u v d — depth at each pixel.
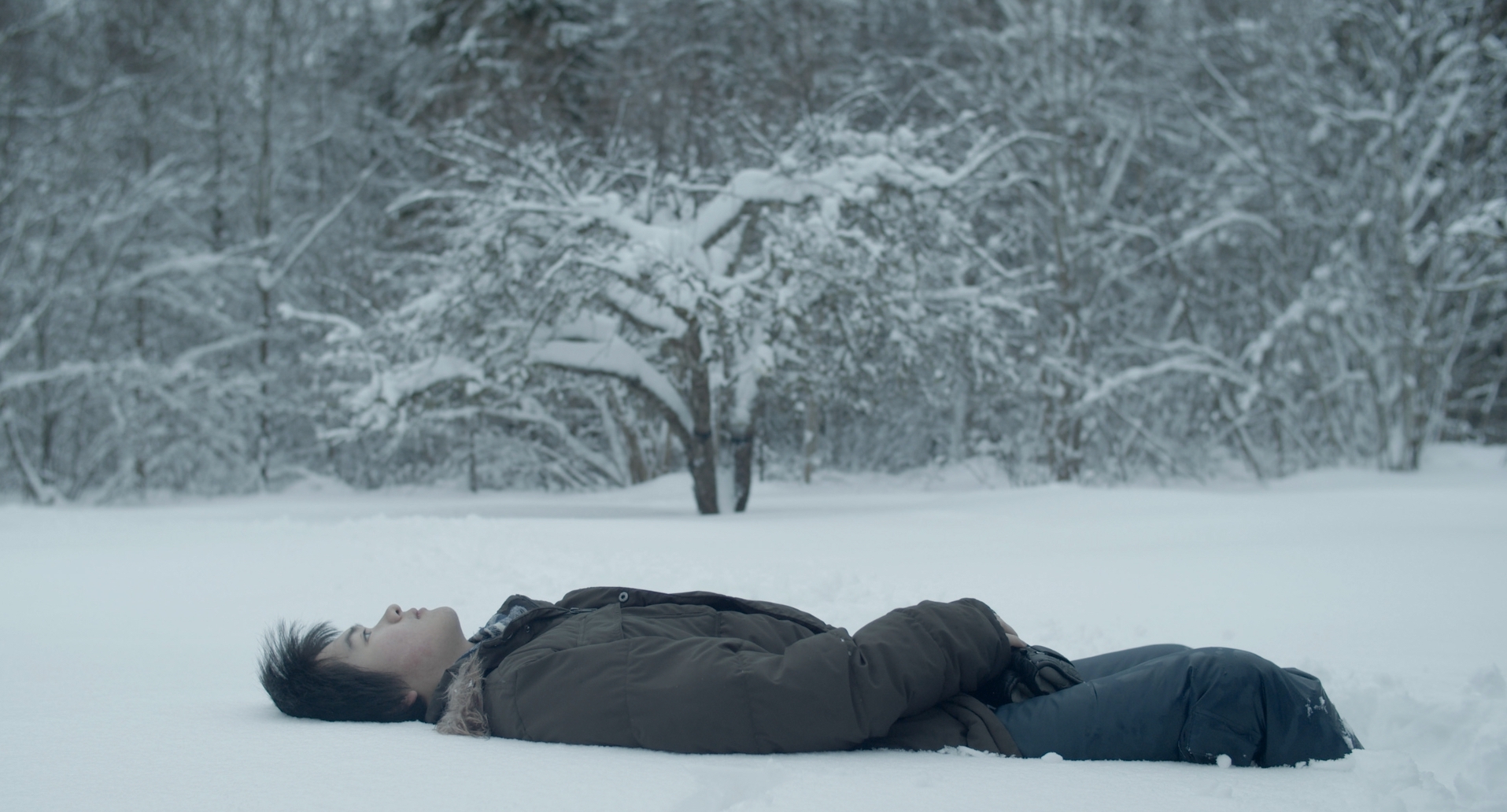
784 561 7.16
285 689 2.73
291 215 27.33
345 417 22.52
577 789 2.04
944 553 7.67
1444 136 19.55
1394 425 19.42
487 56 26.30
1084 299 21.53
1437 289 18.91
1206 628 4.48
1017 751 2.35
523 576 6.49
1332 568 6.23
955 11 23.78
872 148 14.75
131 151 25.98
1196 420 21.80
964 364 15.59
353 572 6.78
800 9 24.34
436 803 1.96
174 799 2.00
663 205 15.38
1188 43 21.84
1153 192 24.14
